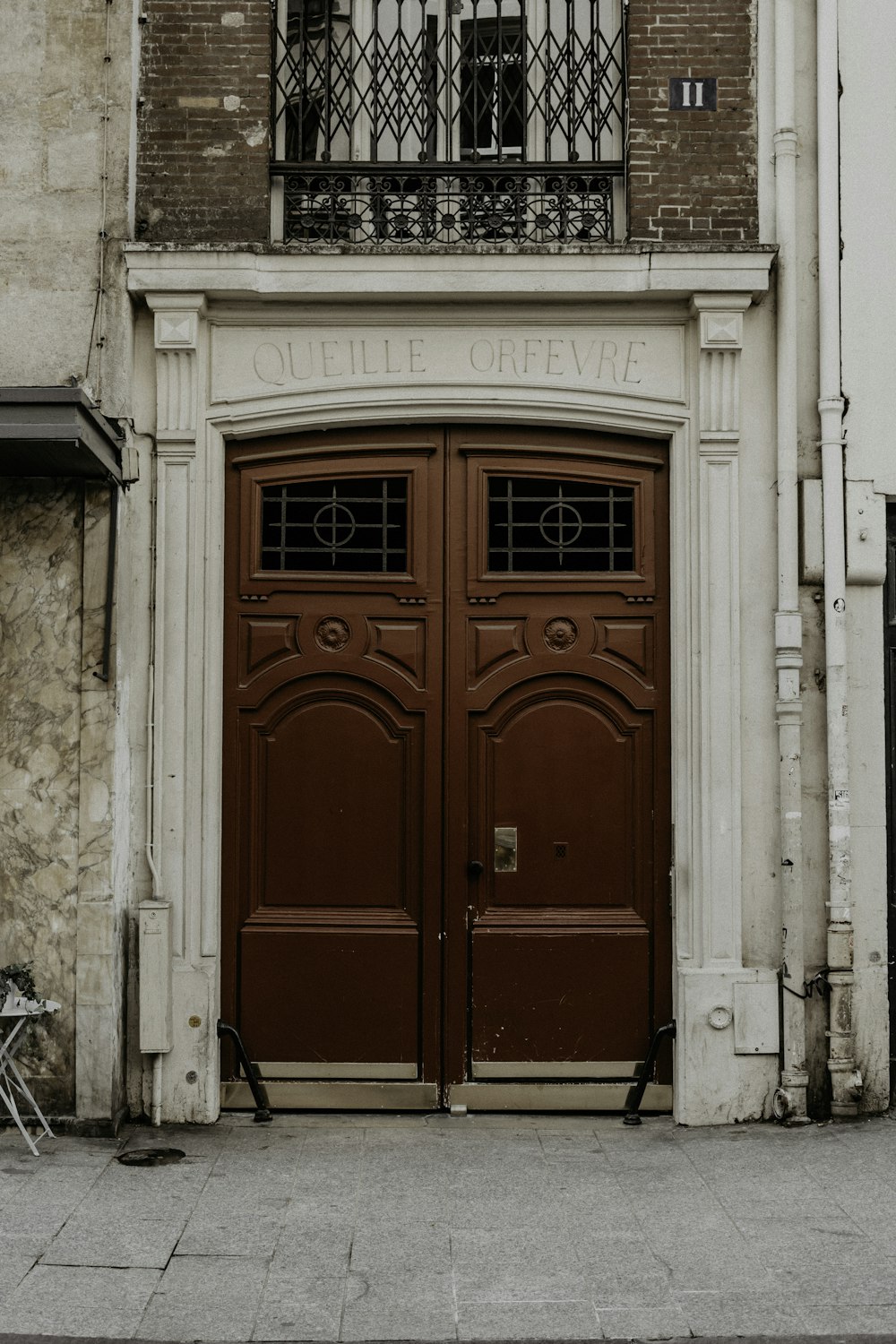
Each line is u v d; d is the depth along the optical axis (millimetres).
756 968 6328
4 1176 5445
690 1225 5012
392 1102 6449
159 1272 4555
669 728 6531
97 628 6098
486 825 6543
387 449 6574
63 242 6258
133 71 6371
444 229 6586
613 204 6602
